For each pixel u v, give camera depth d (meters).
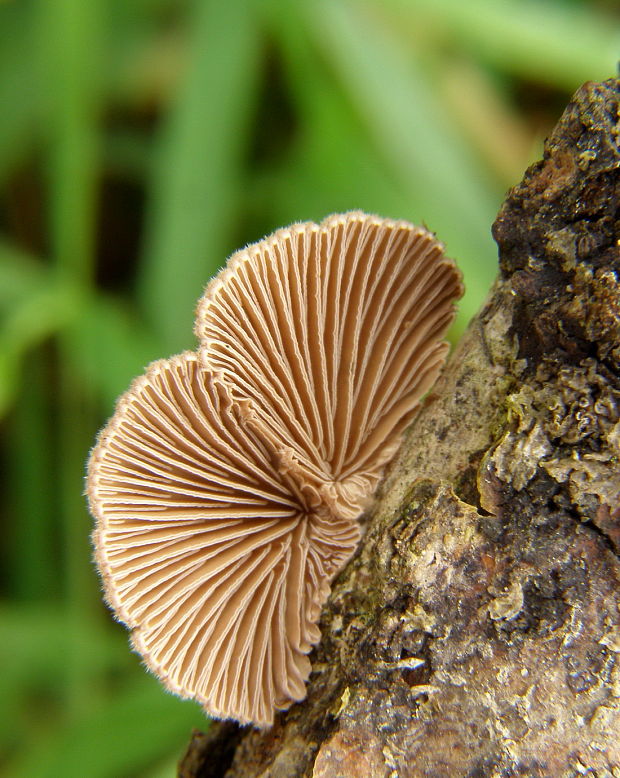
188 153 0.11
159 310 0.11
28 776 0.10
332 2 0.11
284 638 0.08
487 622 0.07
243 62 0.11
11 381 0.11
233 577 0.08
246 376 0.08
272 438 0.08
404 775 0.07
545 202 0.08
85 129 0.11
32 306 0.11
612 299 0.07
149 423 0.08
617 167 0.07
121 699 0.10
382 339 0.08
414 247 0.08
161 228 0.11
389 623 0.07
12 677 0.11
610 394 0.07
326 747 0.07
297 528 0.08
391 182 0.11
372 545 0.08
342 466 0.08
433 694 0.07
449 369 0.08
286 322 0.08
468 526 0.07
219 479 0.08
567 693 0.07
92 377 0.11
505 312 0.08
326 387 0.08
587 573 0.07
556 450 0.07
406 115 0.11
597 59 0.11
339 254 0.08
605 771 0.07
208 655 0.08
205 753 0.08
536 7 0.11
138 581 0.08
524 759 0.07
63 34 0.11
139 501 0.08
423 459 0.08
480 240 0.11
